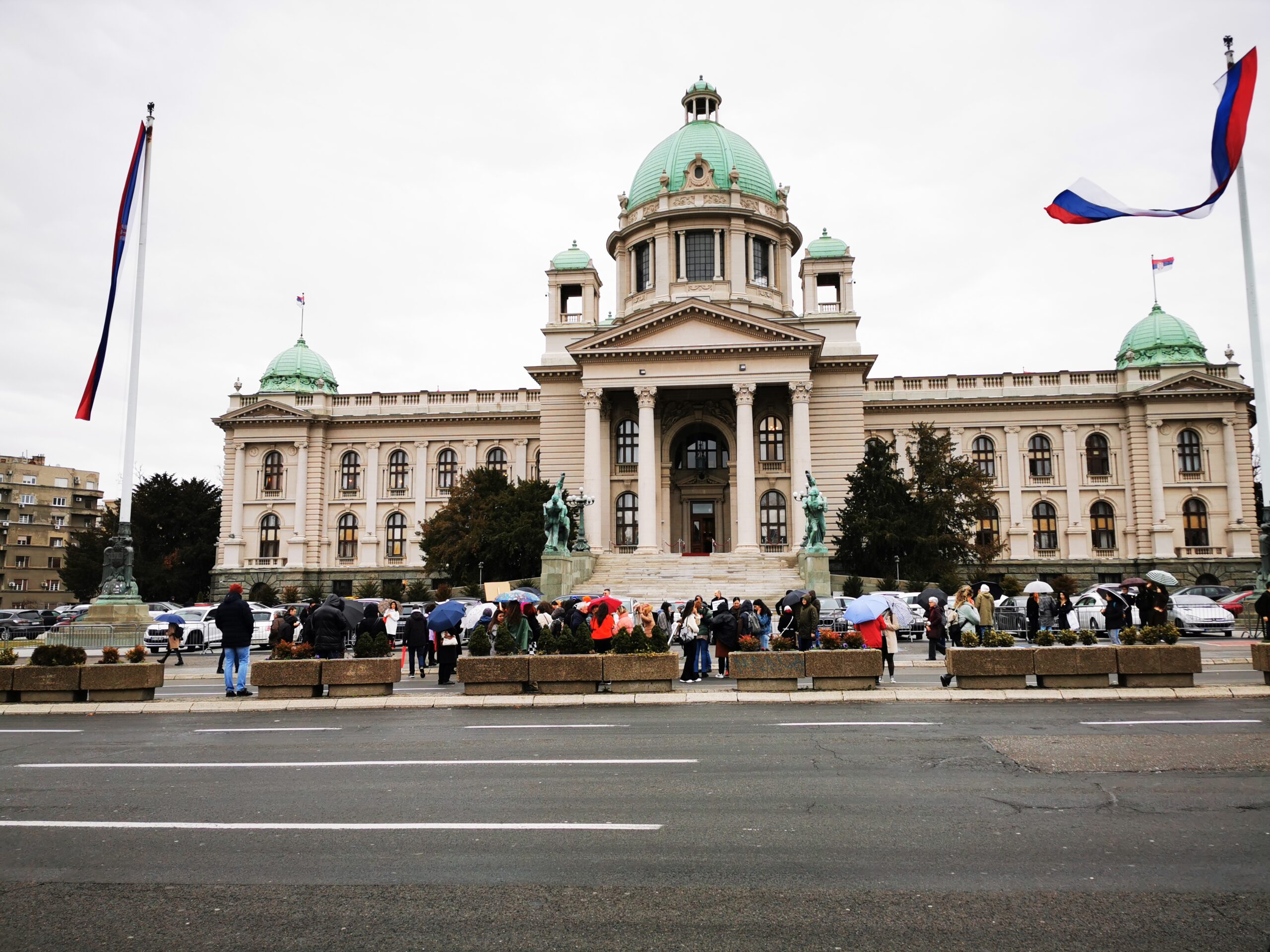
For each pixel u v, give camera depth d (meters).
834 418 67.38
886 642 25.41
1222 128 28.20
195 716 19.80
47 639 38.03
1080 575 71.25
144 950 7.11
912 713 18.39
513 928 7.40
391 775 13.07
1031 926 7.31
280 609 44.44
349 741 16.11
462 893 8.19
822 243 72.56
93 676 21.80
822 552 51.88
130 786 12.62
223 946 7.16
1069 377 74.00
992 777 12.35
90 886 8.54
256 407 78.00
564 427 69.50
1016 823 10.16
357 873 8.78
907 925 7.37
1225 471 70.25
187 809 11.27
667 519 67.50
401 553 78.12
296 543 76.94
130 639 38.12
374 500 78.56
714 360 64.19
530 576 62.31
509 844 9.58
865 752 14.21
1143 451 71.50
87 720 19.31
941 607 30.39
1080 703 19.70
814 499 52.50
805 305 71.81
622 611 25.23
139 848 9.68
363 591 68.38
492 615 36.34
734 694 21.02
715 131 78.06
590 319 74.62
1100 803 10.94
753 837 9.73
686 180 74.19
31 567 121.38
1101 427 72.88
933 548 58.44
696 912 7.68
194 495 82.50
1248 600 41.12
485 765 13.66
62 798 11.94
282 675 21.98
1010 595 59.44
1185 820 10.16
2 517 119.38
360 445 79.56
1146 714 17.67
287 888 8.41
